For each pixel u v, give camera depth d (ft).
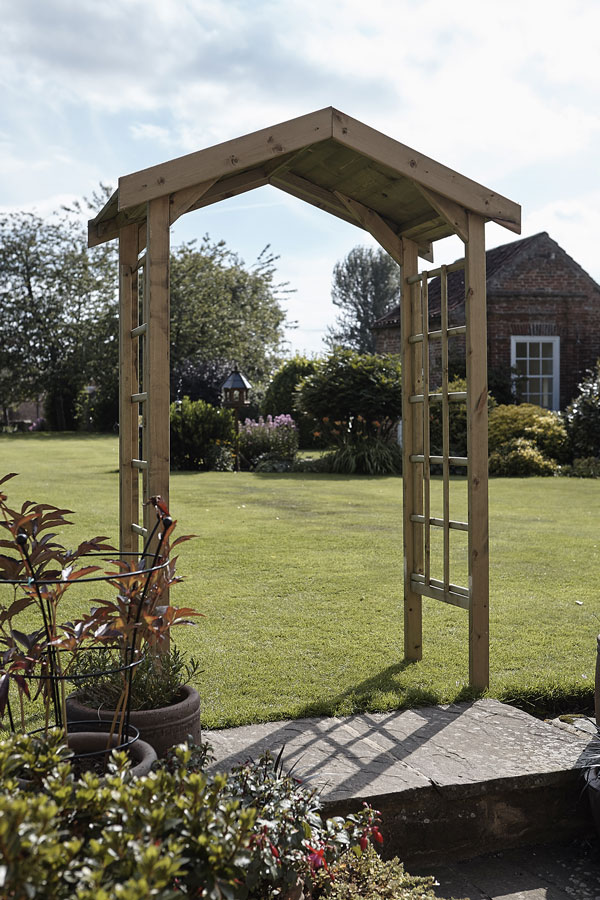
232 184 13.11
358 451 51.47
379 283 169.58
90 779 5.20
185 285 96.02
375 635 14.52
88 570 6.87
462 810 8.80
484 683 11.89
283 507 32.42
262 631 14.71
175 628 14.82
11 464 51.26
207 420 53.88
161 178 10.41
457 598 12.28
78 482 40.01
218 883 4.99
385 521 28.45
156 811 4.83
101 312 105.50
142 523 11.44
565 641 14.14
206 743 7.80
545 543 24.23
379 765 9.10
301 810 6.67
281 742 9.70
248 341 100.37
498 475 48.08
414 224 13.67
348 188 13.42
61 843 4.92
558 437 50.83
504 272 58.95
